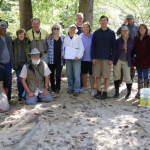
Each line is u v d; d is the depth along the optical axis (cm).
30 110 424
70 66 525
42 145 299
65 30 1316
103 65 488
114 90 577
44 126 353
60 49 515
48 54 514
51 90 549
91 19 672
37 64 462
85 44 509
